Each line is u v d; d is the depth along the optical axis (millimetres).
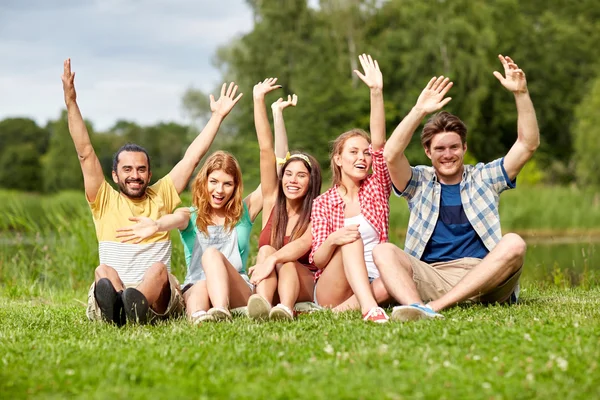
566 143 43844
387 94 40594
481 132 39281
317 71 38406
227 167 5051
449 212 4945
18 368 3006
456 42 38531
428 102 4668
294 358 3094
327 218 4930
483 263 4527
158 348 3338
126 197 5051
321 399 2447
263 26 40781
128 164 4957
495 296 4738
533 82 43062
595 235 20250
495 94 39500
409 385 2607
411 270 4680
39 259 9430
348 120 38375
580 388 2586
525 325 3709
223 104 5516
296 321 4262
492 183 4898
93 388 2682
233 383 2699
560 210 22062
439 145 4832
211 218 5145
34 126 102188
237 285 4762
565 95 43750
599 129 33844
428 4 41500
